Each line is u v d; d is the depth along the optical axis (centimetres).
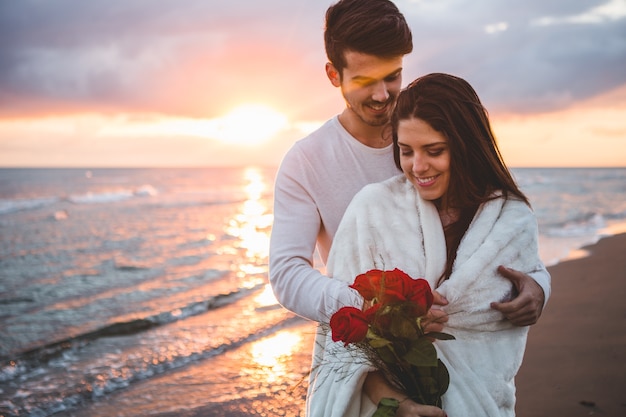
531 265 188
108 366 564
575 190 3978
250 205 3300
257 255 1381
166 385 503
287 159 234
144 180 7356
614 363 457
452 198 189
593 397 398
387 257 189
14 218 2339
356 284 162
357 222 193
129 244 1584
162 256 1363
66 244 1582
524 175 7850
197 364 555
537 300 179
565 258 1063
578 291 732
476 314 178
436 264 185
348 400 171
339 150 231
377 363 165
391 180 202
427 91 180
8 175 8344
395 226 191
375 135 231
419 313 158
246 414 434
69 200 3528
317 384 183
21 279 1081
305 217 227
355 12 207
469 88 187
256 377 512
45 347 637
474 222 188
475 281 179
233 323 706
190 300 860
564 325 570
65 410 464
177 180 7675
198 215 2583
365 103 215
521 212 190
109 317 775
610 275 833
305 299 198
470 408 171
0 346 645
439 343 178
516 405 391
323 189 229
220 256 1364
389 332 157
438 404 169
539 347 505
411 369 164
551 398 400
